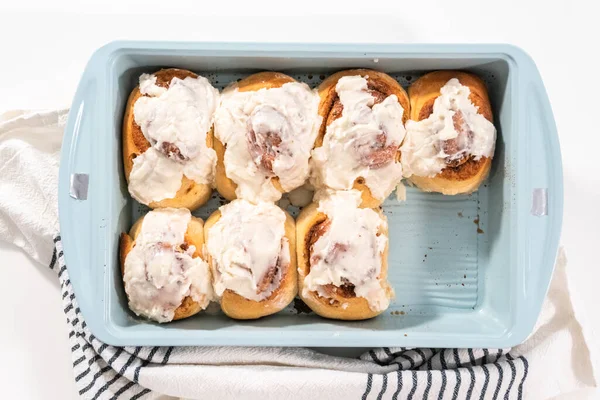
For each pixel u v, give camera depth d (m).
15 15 0.77
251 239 0.67
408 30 0.78
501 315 0.70
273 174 0.68
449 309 0.73
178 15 0.78
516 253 0.67
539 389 0.72
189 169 0.68
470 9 0.79
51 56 0.77
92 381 0.71
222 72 0.72
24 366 0.75
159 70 0.71
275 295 0.68
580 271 0.77
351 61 0.69
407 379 0.69
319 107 0.70
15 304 0.76
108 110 0.67
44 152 0.76
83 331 0.71
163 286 0.67
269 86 0.70
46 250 0.75
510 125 0.69
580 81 0.79
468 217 0.74
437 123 0.69
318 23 0.78
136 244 0.67
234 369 0.69
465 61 0.69
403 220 0.74
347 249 0.67
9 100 0.77
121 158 0.69
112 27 0.78
